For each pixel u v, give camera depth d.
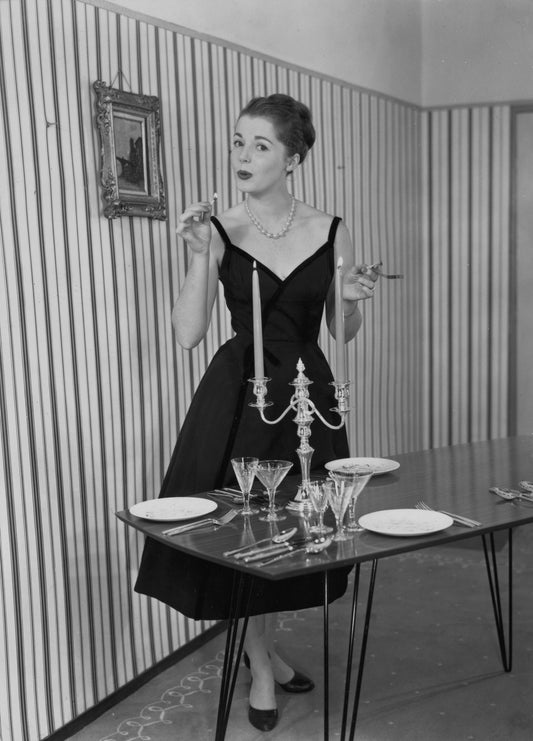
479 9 5.25
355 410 4.85
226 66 3.70
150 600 3.35
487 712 3.00
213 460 2.77
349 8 4.65
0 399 2.64
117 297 3.13
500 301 5.38
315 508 2.21
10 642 2.71
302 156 2.85
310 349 2.91
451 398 5.55
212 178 3.62
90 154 2.98
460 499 2.48
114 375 3.13
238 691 3.21
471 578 4.30
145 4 3.25
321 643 3.59
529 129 5.23
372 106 4.88
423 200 5.49
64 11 2.86
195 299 2.72
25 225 2.72
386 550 2.06
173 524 2.32
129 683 3.23
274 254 2.88
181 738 2.87
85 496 3.01
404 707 3.05
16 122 2.67
